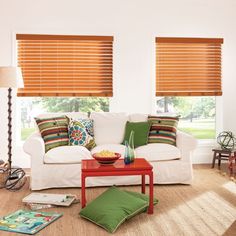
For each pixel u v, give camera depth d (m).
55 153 4.17
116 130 4.79
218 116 5.80
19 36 5.32
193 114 5.91
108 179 4.26
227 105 5.79
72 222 3.13
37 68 5.44
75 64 5.50
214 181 4.53
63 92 5.50
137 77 5.58
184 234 2.87
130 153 3.54
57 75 5.48
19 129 5.50
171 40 5.58
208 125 5.95
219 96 5.80
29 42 5.40
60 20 5.38
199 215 3.30
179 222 3.13
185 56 5.69
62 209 3.46
